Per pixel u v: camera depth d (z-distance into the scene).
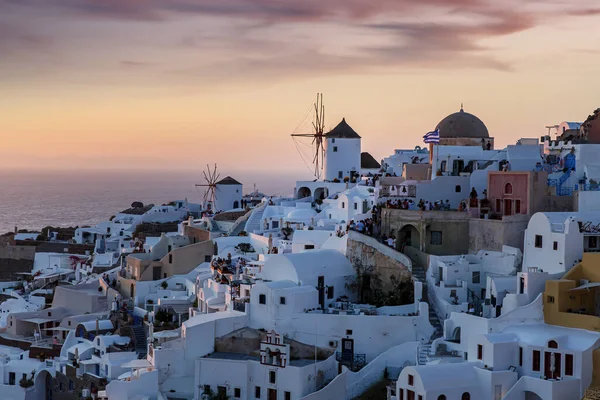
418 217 114.56
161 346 106.31
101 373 110.81
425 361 95.44
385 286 112.44
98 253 167.62
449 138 138.38
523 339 90.56
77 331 121.69
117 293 133.62
